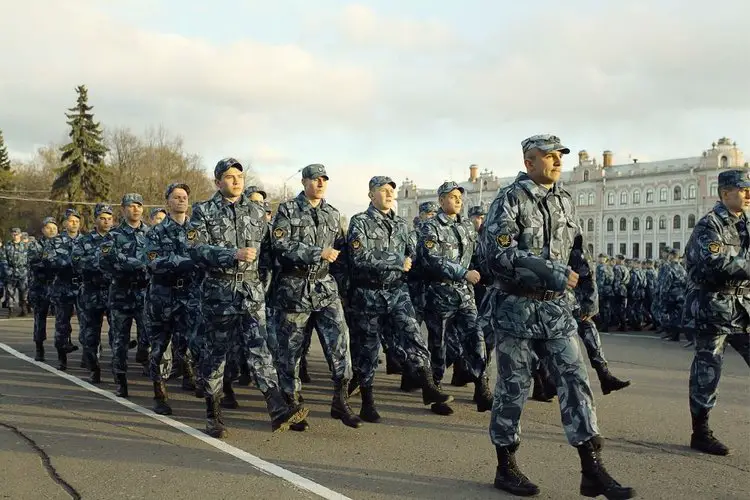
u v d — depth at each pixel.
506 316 3.97
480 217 8.66
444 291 6.55
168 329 6.30
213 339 5.35
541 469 4.54
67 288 8.63
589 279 4.23
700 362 5.01
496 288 4.09
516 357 4.01
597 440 3.72
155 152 57.38
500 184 78.81
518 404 4.02
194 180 57.78
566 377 3.86
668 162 69.62
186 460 4.69
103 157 48.16
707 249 4.80
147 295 6.36
